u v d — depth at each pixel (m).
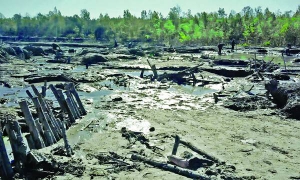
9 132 10.35
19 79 29.50
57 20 123.50
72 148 12.17
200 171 10.26
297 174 10.22
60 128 13.70
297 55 52.75
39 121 13.26
